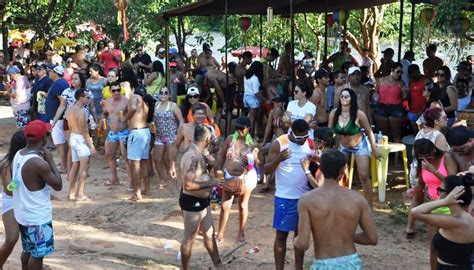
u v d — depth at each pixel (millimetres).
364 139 8633
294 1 15023
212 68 16422
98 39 25641
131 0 23031
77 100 9859
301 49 24312
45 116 12797
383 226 8469
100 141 13766
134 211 9438
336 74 10391
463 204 5070
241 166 7680
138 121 9758
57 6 25094
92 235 8469
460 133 6238
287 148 6395
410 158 10945
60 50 24797
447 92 10227
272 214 9039
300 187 6445
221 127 15336
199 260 7527
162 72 14086
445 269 5184
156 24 23406
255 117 13727
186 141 8648
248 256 7609
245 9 15344
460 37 10867
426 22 13961
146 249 7949
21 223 6234
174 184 10758
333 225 4816
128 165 10359
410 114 11398
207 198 6770
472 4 10797
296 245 4918
